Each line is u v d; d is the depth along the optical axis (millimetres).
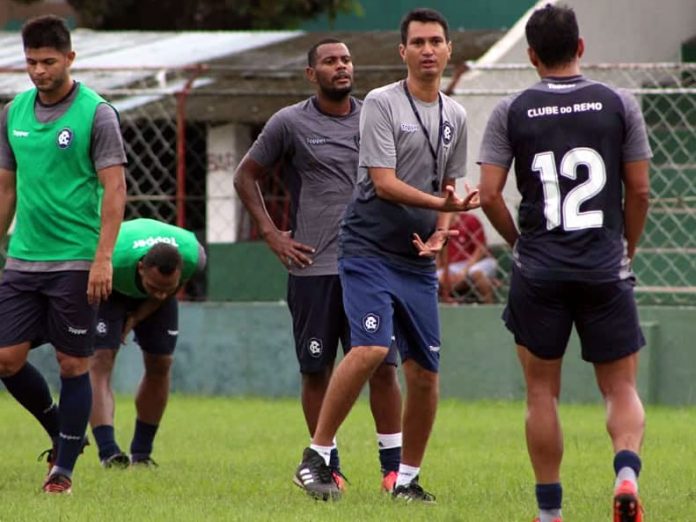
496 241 53500
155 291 32625
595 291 22531
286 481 30375
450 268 51500
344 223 27406
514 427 42594
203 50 66812
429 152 27016
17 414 48500
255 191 30734
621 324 22781
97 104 27547
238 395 52812
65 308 27484
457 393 51156
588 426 42875
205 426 43250
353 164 30125
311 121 30281
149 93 52500
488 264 51406
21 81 60344
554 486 23094
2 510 25172
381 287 26812
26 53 27359
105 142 27391
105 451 33656
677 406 49281
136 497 27438
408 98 26938
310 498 27125
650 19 61125
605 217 22531
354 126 30344
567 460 34750
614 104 22609
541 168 22578
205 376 53188
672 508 26906
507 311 23234
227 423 44125
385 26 84875
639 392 49312
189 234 34156
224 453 36500
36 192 27469
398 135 26719
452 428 42281
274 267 54562
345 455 35969
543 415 23031
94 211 27703
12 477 31219
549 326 22844
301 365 30422
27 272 27594
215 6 86000
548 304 22781
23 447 38156
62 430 28141
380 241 26922
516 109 22766
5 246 54000
